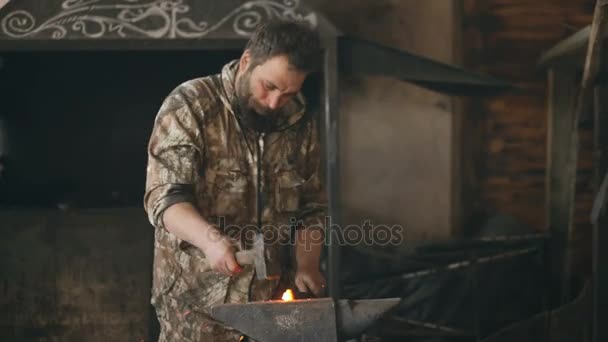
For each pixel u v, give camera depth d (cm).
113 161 688
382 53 561
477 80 579
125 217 579
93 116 686
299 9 527
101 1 518
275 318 302
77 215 576
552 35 769
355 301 307
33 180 683
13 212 575
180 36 518
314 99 618
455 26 757
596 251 555
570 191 696
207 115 346
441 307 678
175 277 352
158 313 362
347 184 751
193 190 341
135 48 520
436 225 761
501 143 770
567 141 725
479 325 675
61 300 577
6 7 516
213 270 348
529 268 703
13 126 682
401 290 680
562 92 727
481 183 770
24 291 574
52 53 679
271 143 357
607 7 500
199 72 686
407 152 757
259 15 522
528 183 774
